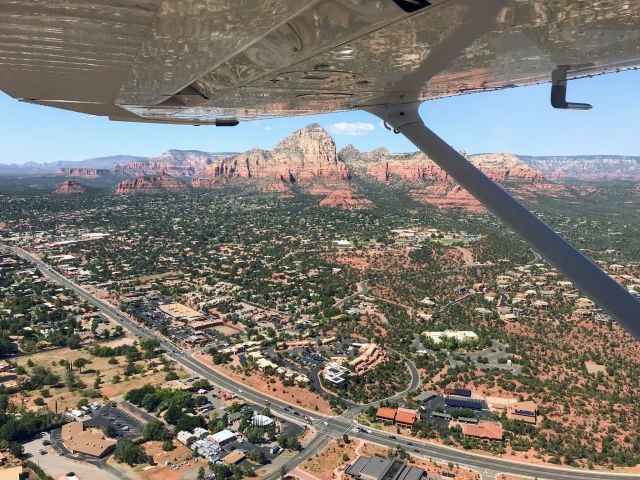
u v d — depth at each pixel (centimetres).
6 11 464
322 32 674
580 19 679
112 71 682
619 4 614
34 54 597
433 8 603
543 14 652
